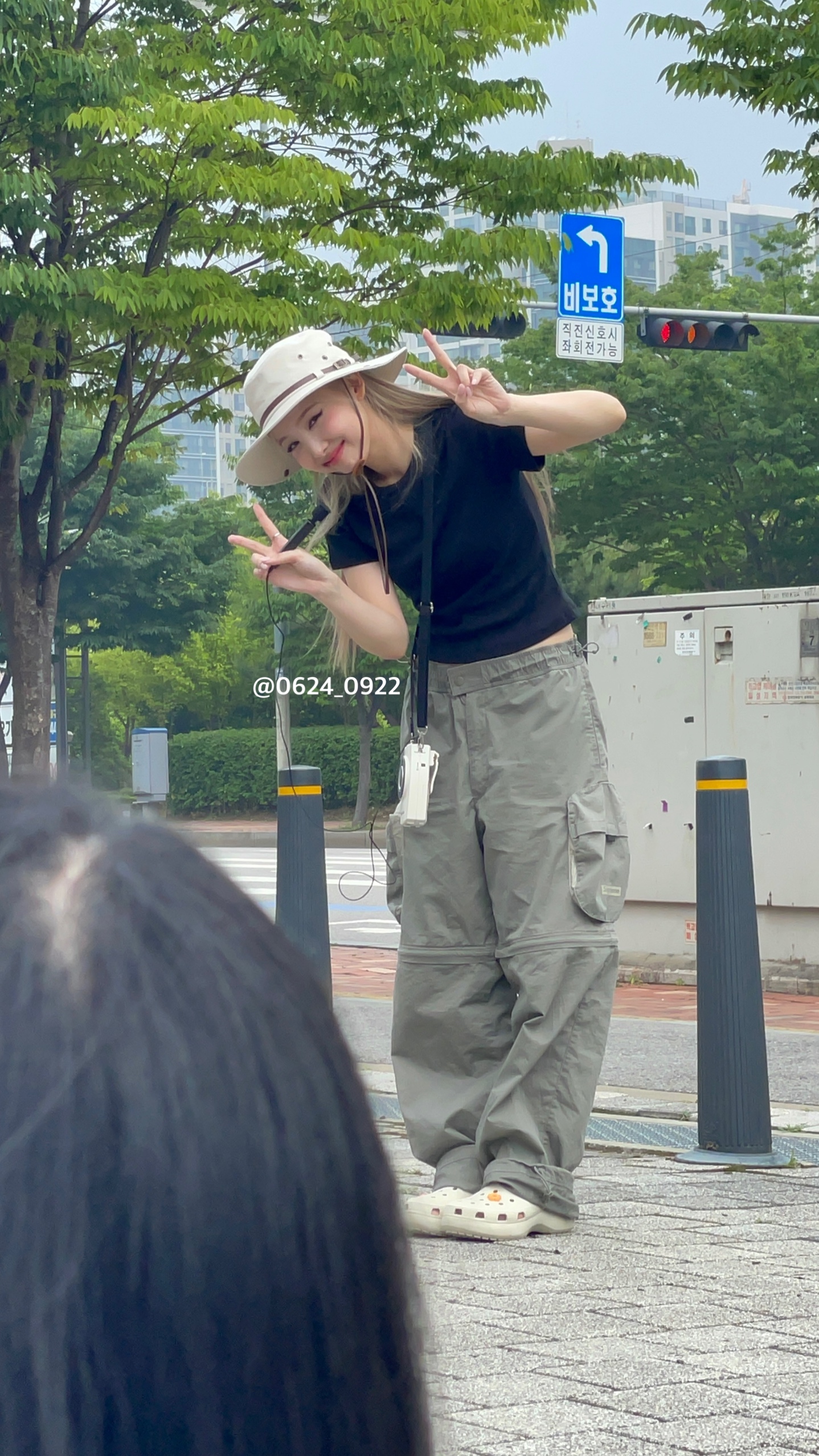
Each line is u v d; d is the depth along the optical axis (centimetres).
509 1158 322
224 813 3794
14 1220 38
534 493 333
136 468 3378
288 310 1046
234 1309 40
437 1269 293
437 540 322
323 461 315
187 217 1089
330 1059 44
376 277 1141
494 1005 335
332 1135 43
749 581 2739
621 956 929
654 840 906
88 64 979
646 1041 651
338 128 1123
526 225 1202
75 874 41
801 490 2603
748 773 862
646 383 2639
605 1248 312
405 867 338
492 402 308
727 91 1077
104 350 1184
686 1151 424
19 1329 38
